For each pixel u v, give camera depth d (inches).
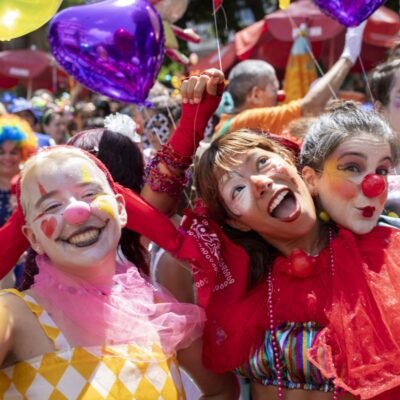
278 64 303.0
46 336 78.5
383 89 123.6
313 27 261.0
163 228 90.4
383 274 85.7
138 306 83.2
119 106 259.8
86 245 80.0
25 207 82.4
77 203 78.9
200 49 499.2
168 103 173.2
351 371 80.4
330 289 86.7
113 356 78.9
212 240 90.7
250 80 189.9
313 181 92.4
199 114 95.7
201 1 477.4
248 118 157.4
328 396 84.7
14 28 96.1
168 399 80.2
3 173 190.7
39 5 96.0
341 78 157.2
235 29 492.1
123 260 90.0
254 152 90.4
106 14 110.4
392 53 128.8
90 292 80.8
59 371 77.1
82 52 112.1
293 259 87.5
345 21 118.5
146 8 111.6
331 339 83.4
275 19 268.5
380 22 258.2
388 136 91.5
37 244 82.7
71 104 331.9
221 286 91.4
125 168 102.7
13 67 444.5
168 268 101.4
